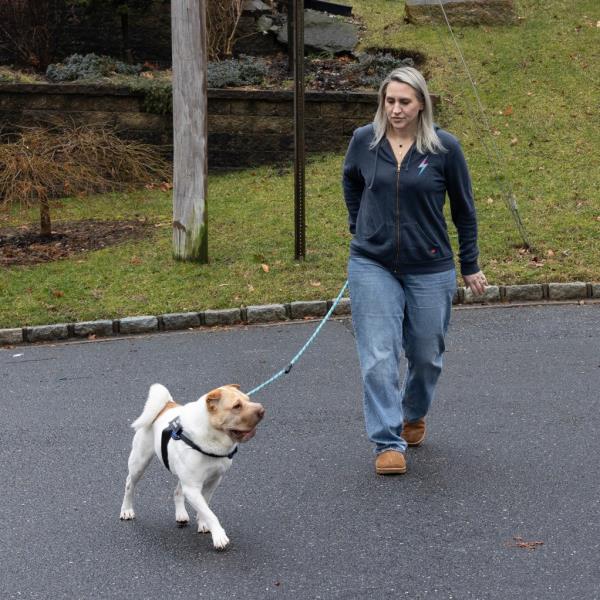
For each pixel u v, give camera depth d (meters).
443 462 6.71
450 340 9.92
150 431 5.77
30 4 19.45
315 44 19.73
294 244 13.21
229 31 20.17
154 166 17.22
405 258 6.36
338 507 6.07
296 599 4.94
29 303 11.57
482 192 14.50
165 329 11.02
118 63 19.06
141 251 13.38
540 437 7.14
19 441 7.65
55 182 14.58
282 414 7.95
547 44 18.98
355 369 9.14
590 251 12.23
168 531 5.89
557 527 5.64
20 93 17.53
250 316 11.09
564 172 14.96
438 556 5.34
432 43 19.50
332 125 17.42
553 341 9.69
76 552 5.64
